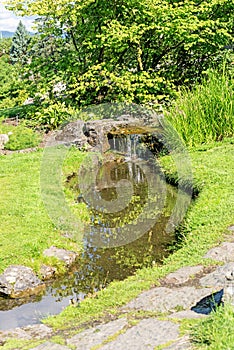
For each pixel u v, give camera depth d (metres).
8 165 14.35
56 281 7.77
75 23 15.88
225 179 10.73
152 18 15.48
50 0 16.03
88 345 4.75
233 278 4.73
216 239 7.66
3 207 10.35
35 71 17.47
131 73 16.03
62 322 5.98
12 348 5.16
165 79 17.02
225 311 4.38
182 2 15.55
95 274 7.86
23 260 8.04
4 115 21.75
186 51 17.50
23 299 7.27
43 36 16.92
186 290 5.98
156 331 4.72
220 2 15.72
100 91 16.86
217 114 14.71
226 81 15.06
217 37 16.58
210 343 4.00
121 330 4.98
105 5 15.64
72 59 16.73
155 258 8.23
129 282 6.82
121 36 14.74
